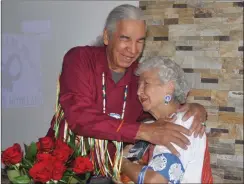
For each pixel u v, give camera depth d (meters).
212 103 2.14
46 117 2.70
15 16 2.64
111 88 1.69
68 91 1.57
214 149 2.16
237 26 2.06
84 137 1.57
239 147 2.11
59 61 2.60
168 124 1.41
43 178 1.24
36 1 2.60
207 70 2.14
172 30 2.21
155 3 2.25
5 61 2.70
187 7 2.17
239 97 2.09
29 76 2.69
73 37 2.54
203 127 1.45
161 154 1.35
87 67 1.64
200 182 1.40
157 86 1.47
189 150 1.38
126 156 1.60
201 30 2.14
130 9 1.53
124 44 1.54
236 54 2.08
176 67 1.51
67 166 1.39
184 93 1.50
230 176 2.14
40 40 2.63
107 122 1.46
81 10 2.49
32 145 1.34
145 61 1.54
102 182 1.52
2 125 2.79
